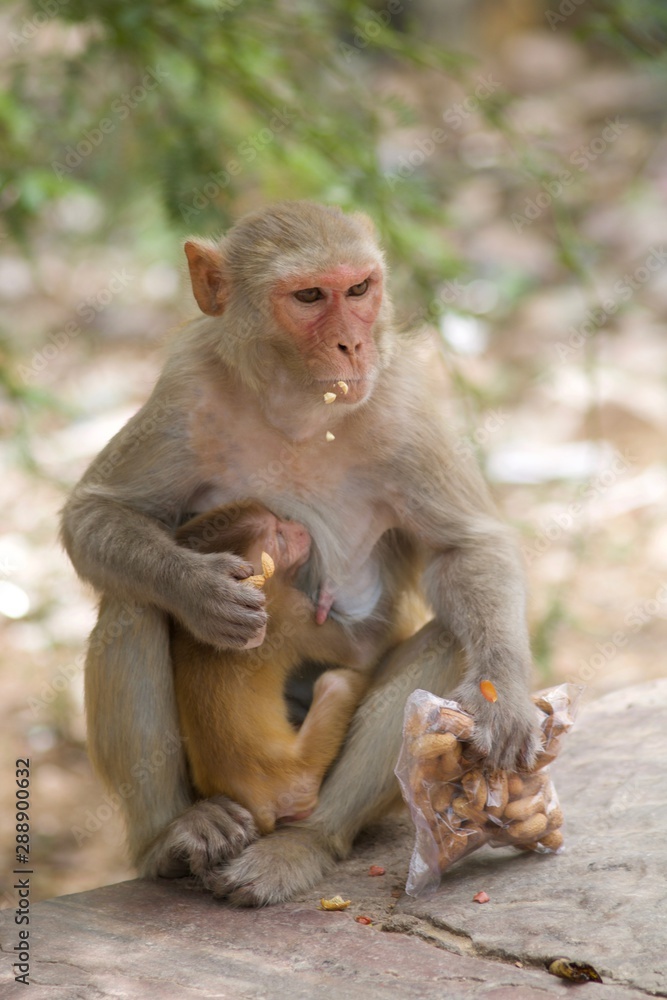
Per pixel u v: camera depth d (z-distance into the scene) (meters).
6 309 28.84
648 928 7.85
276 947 8.41
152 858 9.75
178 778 10.09
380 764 9.79
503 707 9.03
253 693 9.88
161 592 9.53
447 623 10.03
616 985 7.35
